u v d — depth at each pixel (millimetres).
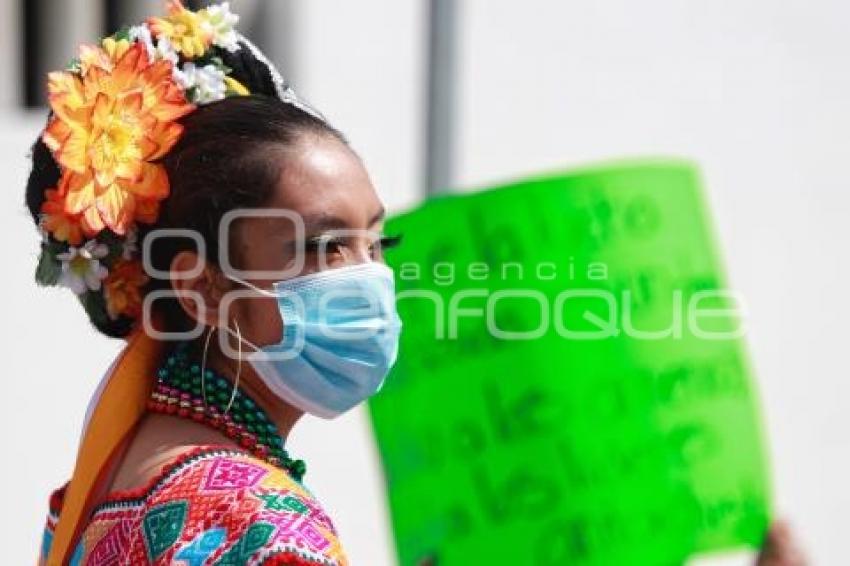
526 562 7395
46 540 4609
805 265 12430
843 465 12695
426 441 7477
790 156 12305
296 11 10352
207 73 4301
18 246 9281
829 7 12320
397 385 7516
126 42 4344
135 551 3852
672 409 7504
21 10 9875
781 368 12406
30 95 9945
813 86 12336
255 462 3928
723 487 7543
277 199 4047
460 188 11102
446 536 7473
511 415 7426
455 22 10445
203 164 4059
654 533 7434
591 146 11602
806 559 7828
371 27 10672
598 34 11570
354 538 10586
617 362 7461
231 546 3727
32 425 9414
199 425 4102
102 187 4035
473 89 11180
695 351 7574
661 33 11797
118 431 4125
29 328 9367
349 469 10570
